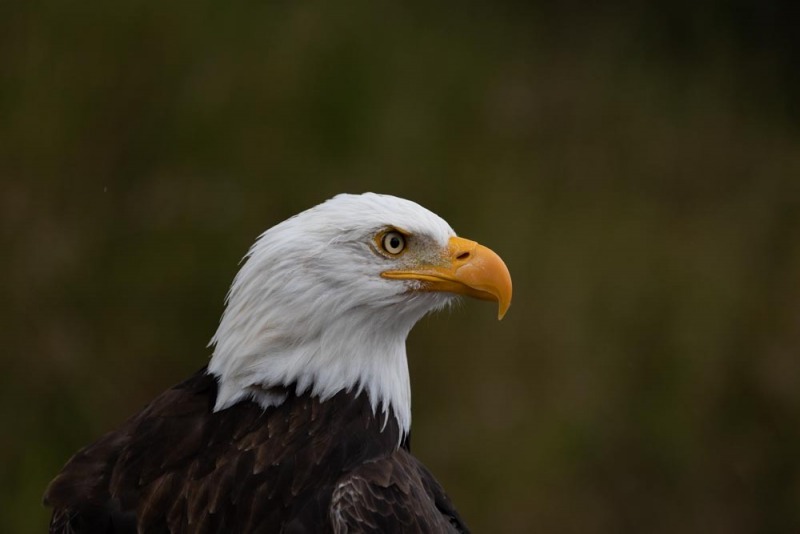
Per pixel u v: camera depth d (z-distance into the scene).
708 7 22.33
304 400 7.21
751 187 20.48
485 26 20.62
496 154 19.08
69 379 16.44
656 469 17.83
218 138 17.61
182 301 16.94
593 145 19.86
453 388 17.12
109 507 6.94
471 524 16.62
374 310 7.37
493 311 17.61
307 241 7.18
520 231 18.36
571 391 17.58
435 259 7.57
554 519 16.94
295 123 17.95
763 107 21.73
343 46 18.89
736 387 18.73
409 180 18.12
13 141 16.95
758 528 18.22
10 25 17.39
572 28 21.42
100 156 17.23
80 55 17.48
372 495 6.98
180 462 7.05
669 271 19.03
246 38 18.39
